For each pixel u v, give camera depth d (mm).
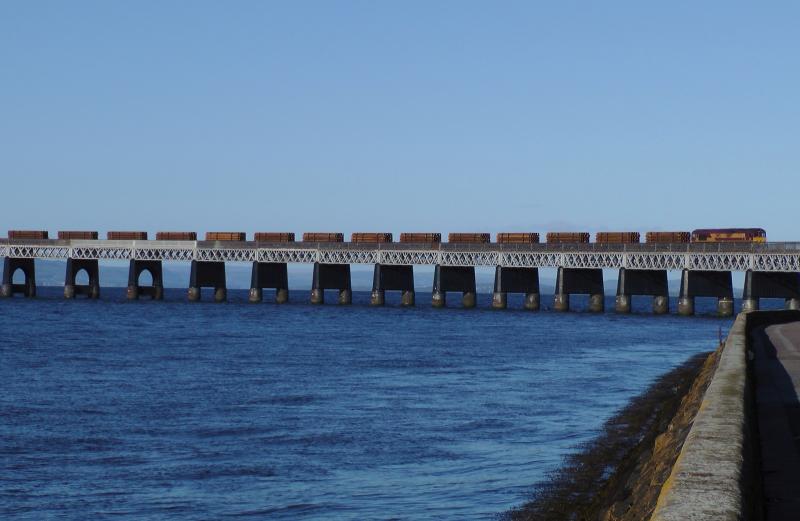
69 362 84812
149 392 62219
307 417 50688
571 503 30125
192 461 38250
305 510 30125
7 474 35438
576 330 143000
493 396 60688
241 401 57562
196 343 112062
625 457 37312
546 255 193000
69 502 31125
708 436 13062
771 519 13172
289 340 118812
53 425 47406
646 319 175000
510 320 170125
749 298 174125
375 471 36219
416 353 98875
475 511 29406
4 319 161125
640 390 64562
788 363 41812
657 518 9000
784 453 18562
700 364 85250
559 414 52062
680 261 179250
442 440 43250
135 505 30797
